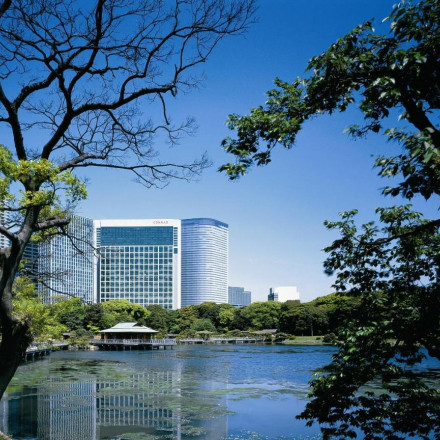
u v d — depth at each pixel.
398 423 8.52
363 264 9.89
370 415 8.72
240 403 33.75
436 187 6.43
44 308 25.70
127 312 149.25
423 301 8.28
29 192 10.07
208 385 42.78
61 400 35.06
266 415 29.66
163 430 26.30
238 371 54.25
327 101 7.58
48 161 10.16
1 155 9.68
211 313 153.50
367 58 6.94
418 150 5.59
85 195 10.61
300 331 125.69
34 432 25.78
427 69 6.57
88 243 13.88
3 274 10.24
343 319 9.52
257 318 147.12
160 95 12.06
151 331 113.94
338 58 6.97
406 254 9.23
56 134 11.09
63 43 10.81
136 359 74.31
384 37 6.98
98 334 118.88
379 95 7.01
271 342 124.81
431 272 9.34
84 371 55.38
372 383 33.94
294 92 7.91
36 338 36.94
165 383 44.19
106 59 11.30
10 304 10.33
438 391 8.59
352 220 10.05
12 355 10.38
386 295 9.47
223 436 25.02
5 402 34.38
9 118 10.54
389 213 9.85
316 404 8.73
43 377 49.09
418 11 6.68
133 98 11.54
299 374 50.66
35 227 10.99
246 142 7.88
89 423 27.80
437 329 7.89
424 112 6.87
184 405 33.06
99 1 10.17
